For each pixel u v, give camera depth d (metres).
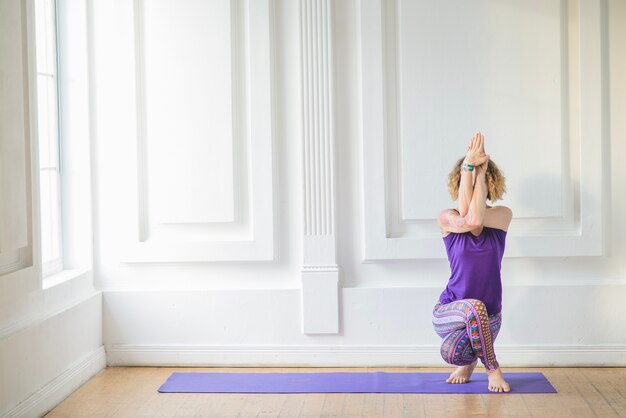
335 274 5.10
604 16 4.98
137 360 5.24
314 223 5.12
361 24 5.05
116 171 5.22
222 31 5.12
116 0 5.17
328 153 5.10
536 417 4.17
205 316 5.21
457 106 5.05
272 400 4.54
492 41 5.02
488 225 4.47
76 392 4.74
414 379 4.85
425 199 5.09
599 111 4.97
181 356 5.23
